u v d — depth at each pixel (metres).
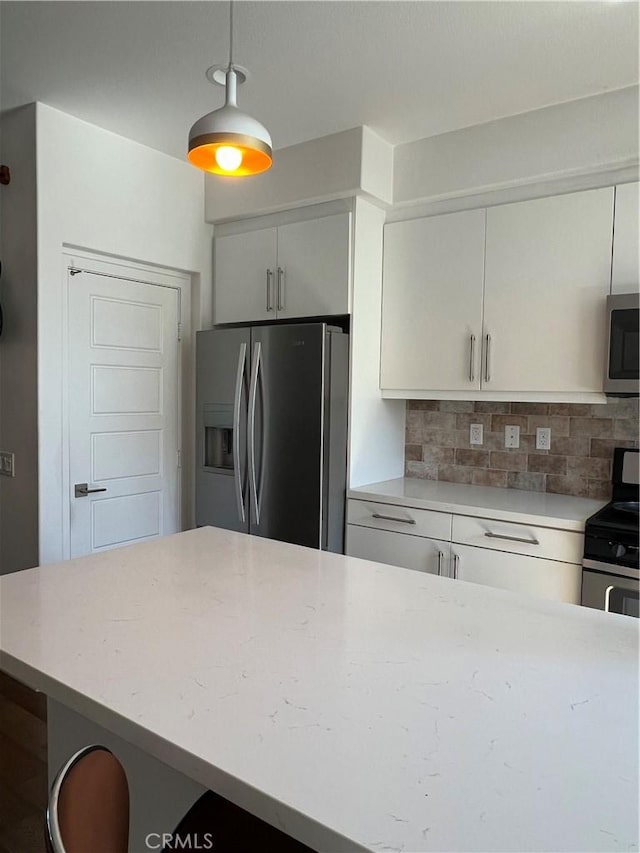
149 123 2.80
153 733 0.85
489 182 2.71
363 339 2.99
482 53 2.17
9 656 1.09
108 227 2.90
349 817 0.68
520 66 2.25
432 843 0.65
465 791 0.73
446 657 1.09
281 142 2.97
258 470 3.01
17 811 1.83
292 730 0.85
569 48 2.13
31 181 2.63
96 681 0.99
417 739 0.83
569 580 2.34
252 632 1.19
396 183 2.98
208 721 0.87
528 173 2.61
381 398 3.18
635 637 1.19
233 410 3.11
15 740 2.21
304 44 2.13
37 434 2.69
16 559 2.84
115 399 3.09
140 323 3.19
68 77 2.38
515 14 1.94
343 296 2.92
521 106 2.56
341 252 2.92
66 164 2.71
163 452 3.37
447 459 3.27
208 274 3.44
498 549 2.52
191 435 3.49
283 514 2.93
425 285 2.96
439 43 2.11
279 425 2.94
